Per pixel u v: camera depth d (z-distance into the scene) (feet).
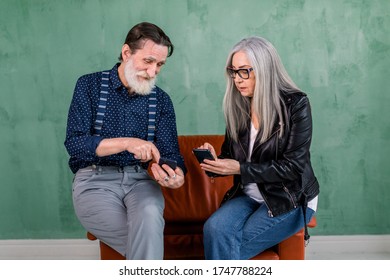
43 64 11.02
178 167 8.00
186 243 8.32
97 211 7.57
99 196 7.70
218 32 10.84
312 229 11.42
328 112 11.04
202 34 10.85
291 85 7.71
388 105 11.01
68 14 10.86
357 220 11.35
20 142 11.28
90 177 7.89
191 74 10.99
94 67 10.98
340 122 11.07
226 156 8.28
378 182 11.23
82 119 7.90
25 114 11.19
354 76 10.94
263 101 7.47
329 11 10.77
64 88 11.07
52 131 11.23
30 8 10.88
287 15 10.78
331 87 10.97
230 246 7.36
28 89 11.11
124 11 10.82
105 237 7.63
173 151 8.28
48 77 11.05
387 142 11.11
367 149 11.14
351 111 11.03
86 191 7.79
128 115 8.10
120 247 7.58
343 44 10.85
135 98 8.14
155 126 8.30
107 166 8.02
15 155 11.33
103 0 10.80
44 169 11.35
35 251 11.55
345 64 10.90
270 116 7.52
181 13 10.80
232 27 10.82
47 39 10.94
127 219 7.49
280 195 7.49
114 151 7.42
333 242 11.39
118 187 7.91
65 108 11.13
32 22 10.91
